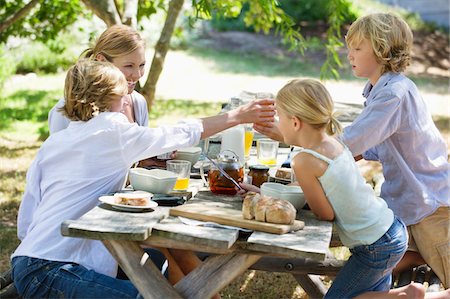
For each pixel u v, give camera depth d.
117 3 7.66
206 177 3.58
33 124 9.90
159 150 3.15
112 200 2.93
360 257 3.03
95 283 2.85
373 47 3.55
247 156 4.17
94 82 3.12
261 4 7.29
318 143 2.96
